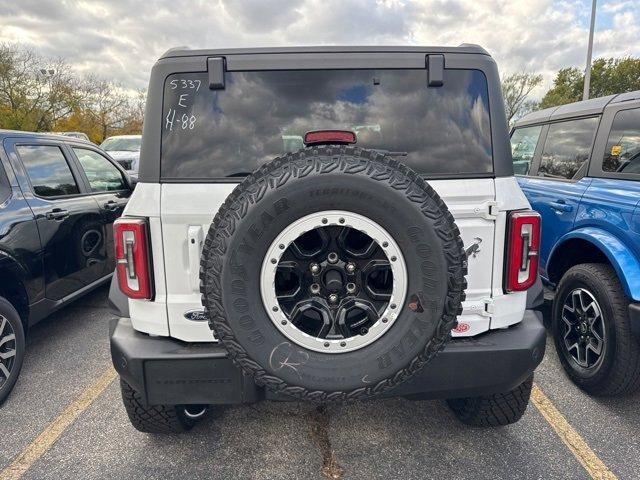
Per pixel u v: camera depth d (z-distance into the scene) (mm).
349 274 1747
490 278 2012
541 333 2045
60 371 3355
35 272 3324
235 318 1675
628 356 2684
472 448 2455
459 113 2043
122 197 4863
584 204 3193
